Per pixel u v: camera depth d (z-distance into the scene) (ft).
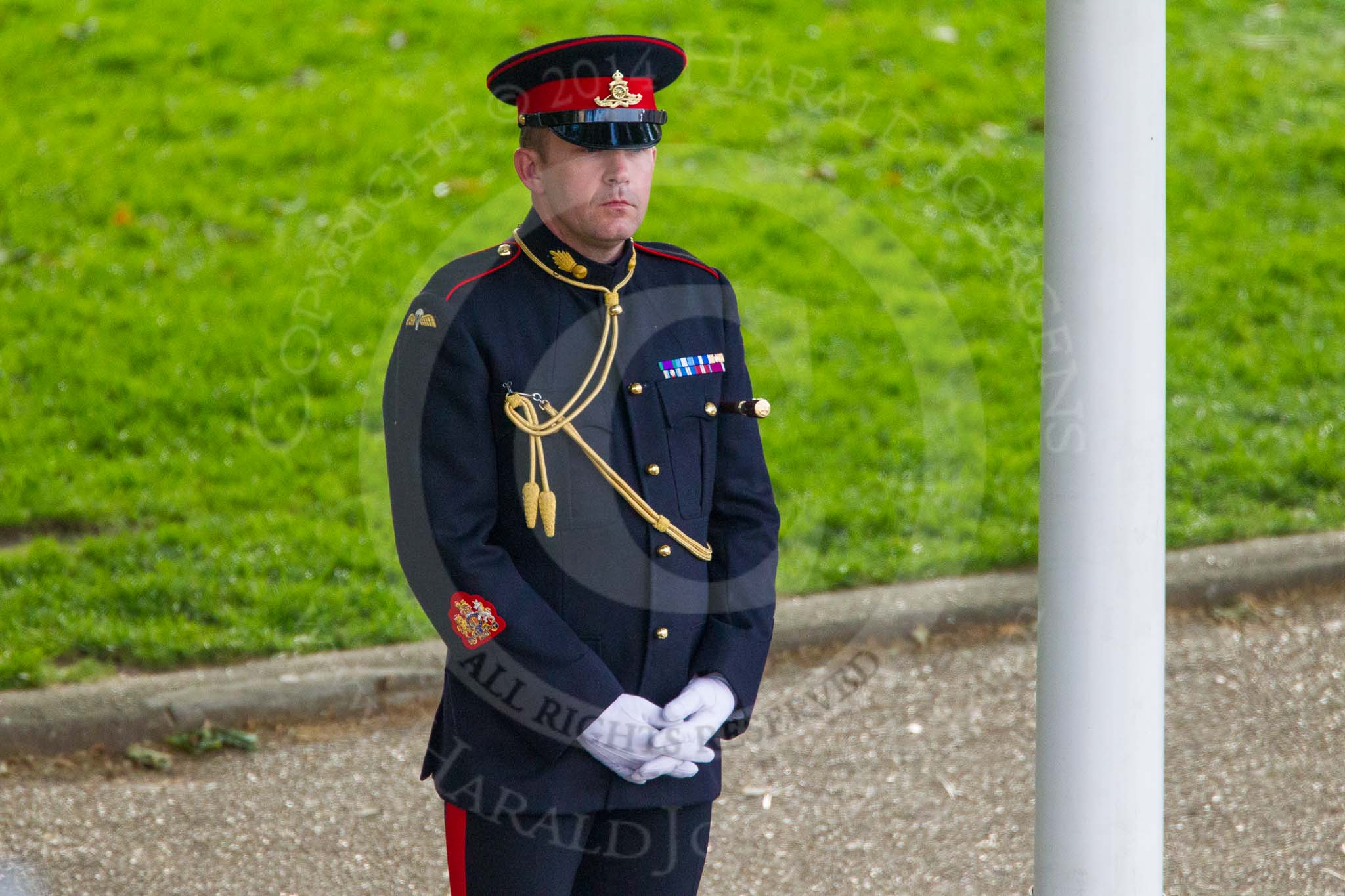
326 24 91.20
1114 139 23.06
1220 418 64.49
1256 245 77.30
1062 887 25.23
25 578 51.93
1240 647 51.34
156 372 64.03
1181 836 40.65
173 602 51.29
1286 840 40.34
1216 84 92.27
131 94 84.53
